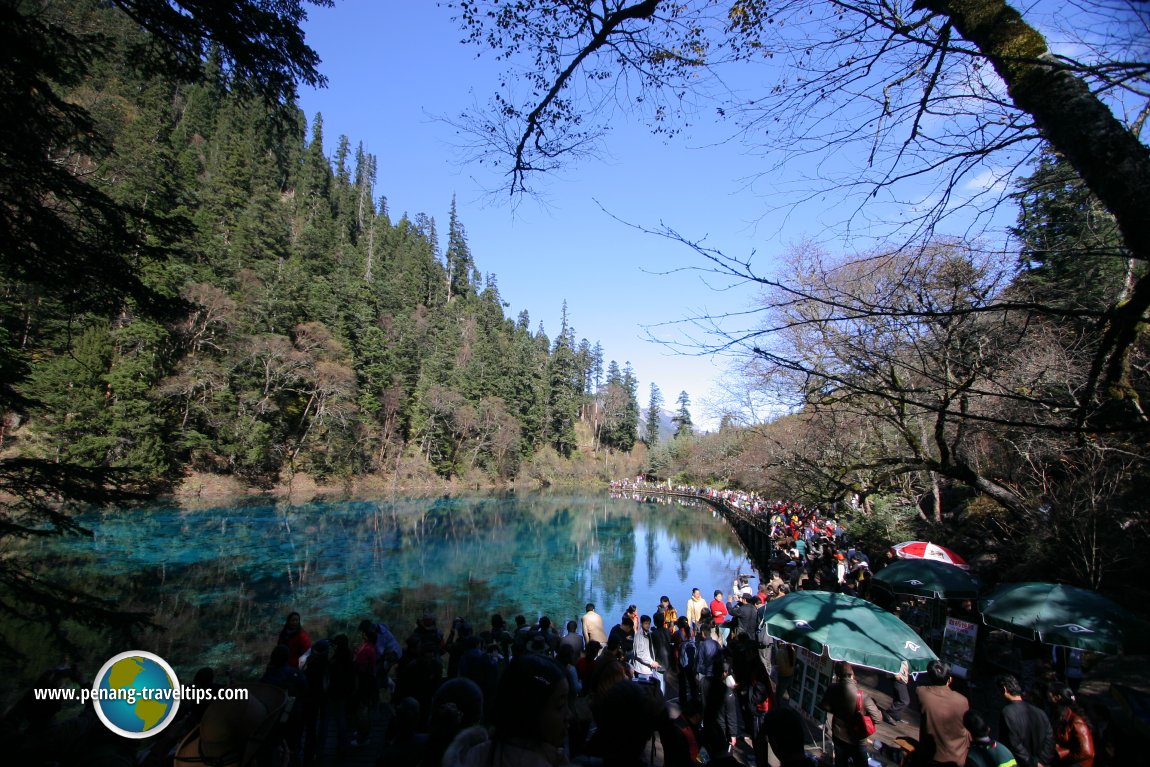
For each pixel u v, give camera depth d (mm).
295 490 46875
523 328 120688
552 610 19641
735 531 36781
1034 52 2240
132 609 16938
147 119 43156
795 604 6844
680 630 9648
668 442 87000
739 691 6758
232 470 43375
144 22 4738
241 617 17062
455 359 80500
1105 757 4809
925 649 6031
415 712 4102
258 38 5035
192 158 56250
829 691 5512
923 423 8984
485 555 29453
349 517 38781
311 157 105625
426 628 7520
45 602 4609
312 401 51938
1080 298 4180
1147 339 5797
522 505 56125
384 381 60781
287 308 51219
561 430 94062
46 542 24484
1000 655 8516
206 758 3064
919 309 4277
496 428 75812
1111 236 3396
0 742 3865
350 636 15898
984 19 2369
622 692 2424
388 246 103125
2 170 4273
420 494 57000
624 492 77312
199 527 30844
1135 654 8469
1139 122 2223
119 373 33344
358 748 6961
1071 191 3324
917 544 10602
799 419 11805
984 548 14133
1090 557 9875
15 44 4039
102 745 3824
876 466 6438
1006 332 5004
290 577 22297
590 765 2324
